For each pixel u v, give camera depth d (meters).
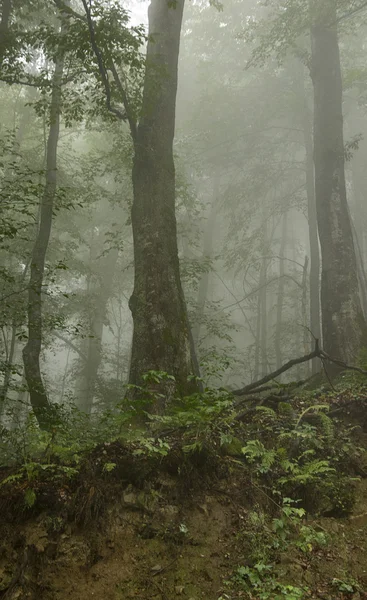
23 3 12.09
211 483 5.14
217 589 4.15
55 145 12.67
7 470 4.77
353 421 6.76
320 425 6.50
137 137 9.88
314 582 4.23
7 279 9.06
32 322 9.34
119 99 10.66
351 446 6.07
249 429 6.34
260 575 4.23
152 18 10.86
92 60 9.82
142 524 4.59
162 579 4.19
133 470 4.89
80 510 4.40
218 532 4.68
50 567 4.06
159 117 9.83
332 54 13.95
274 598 4.00
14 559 4.04
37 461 4.83
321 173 12.98
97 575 4.12
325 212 12.59
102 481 4.70
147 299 8.33
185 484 5.01
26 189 8.97
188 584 4.18
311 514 5.09
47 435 5.15
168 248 8.87
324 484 5.34
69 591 3.96
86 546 4.25
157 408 7.04
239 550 4.52
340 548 4.66
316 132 13.46
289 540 4.66
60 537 4.23
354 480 5.63
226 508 4.93
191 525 4.69
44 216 11.31
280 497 5.15
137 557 4.32
